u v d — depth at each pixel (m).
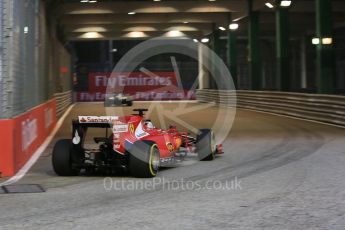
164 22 54.91
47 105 24.14
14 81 14.34
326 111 28.31
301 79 85.19
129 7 48.12
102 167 13.02
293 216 8.61
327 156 15.86
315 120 29.81
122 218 8.64
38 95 20.69
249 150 17.84
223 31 66.31
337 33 76.38
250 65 48.44
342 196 10.14
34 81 19.27
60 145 13.24
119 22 53.81
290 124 28.25
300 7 52.19
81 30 60.69
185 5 48.12
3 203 10.01
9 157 13.52
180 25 61.09
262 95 41.12
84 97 76.31
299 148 17.98
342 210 8.99
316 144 19.03
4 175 13.43
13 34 14.14
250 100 44.59
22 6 16.16
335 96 26.98
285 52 39.91
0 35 13.38
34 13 19.64
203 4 48.53
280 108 36.69
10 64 13.61
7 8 13.58
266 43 88.38
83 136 13.25
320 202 9.63
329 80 31.38
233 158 16.02
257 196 10.25
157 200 10.06
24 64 16.36
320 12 31.27
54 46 36.81
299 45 89.94
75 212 9.14
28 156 16.55
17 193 11.02
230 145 19.39
